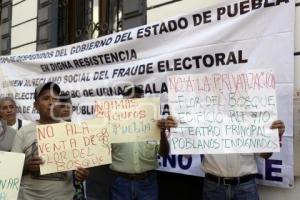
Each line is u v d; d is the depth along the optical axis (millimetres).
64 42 7395
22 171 3004
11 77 6781
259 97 3350
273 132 3293
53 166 3123
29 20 8047
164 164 4586
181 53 4434
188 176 4605
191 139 3467
